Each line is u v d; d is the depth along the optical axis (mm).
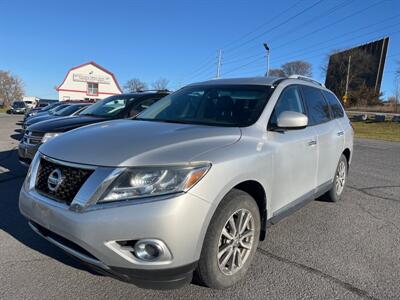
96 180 2514
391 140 18938
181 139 2865
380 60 60812
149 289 2779
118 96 8242
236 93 3936
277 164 3363
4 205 4914
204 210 2547
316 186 4445
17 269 3221
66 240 2676
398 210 5324
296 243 3996
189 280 2623
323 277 3262
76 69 58156
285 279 3205
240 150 2947
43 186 2883
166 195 2445
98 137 3021
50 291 2906
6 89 89625
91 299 2820
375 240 4152
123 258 2441
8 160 8367
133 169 2496
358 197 5965
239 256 3033
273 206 3426
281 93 3883
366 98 56125
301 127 3434
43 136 6277
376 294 3018
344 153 5594
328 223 4668
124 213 2400
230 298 2885
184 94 4359
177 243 2438
